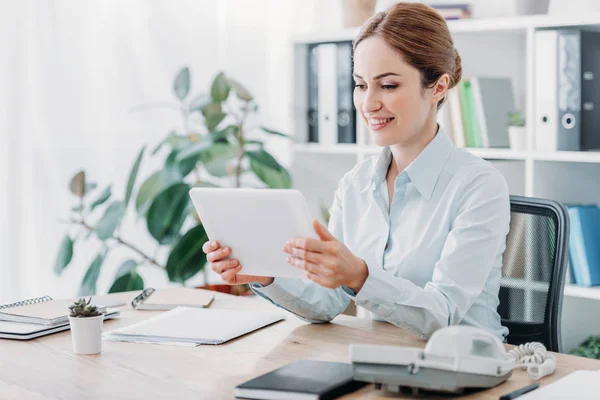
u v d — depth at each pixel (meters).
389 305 1.44
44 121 2.94
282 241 1.44
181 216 2.87
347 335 1.57
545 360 1.31
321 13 3.61
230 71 3.45
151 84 3.21
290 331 1.60
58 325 1.61
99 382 1.27
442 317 1.46
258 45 3.51
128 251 3.21
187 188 2.86
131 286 2.83
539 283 1.79
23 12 2.86
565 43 2.54
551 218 1.79
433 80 1.63
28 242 2.93
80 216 3.04
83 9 3.01
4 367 1.37
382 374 1.17
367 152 3.02
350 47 3.09
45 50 2.92
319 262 1.38
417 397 1.18
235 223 1.48
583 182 2.76
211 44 3.37
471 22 2.74
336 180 3.39
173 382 1.27
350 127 3.12
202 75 3.36
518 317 1.81
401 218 1.72
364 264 1.43
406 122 1.62
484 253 1.56
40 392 1.23
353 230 1.81
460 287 1.51
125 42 3.12
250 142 3.06
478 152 2.76
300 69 3.27
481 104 2.77
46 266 2.97
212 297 1.91
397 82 1.60
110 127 3.10
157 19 3.21
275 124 3.60
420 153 1.69
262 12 3.51
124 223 3.19
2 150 2.84
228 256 1.54
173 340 1.52
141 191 2.88
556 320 1.75
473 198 1.61
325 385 1.18
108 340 1.54
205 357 1.41
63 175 2.99
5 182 2.85
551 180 2.67
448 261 1.54
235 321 1.64
